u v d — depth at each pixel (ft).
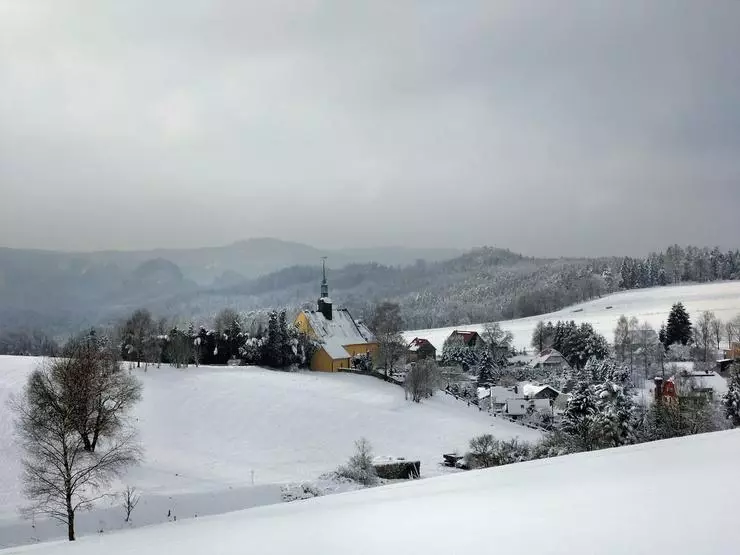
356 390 297.53
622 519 38.91
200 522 78.28
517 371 447.01
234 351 349.00
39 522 128.57
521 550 34.22
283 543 44.21
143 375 276.82
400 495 72.08
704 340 486.79
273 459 201.36
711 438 90.94
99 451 169.68
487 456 188.03
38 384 154.20
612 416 186.91
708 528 34.53
